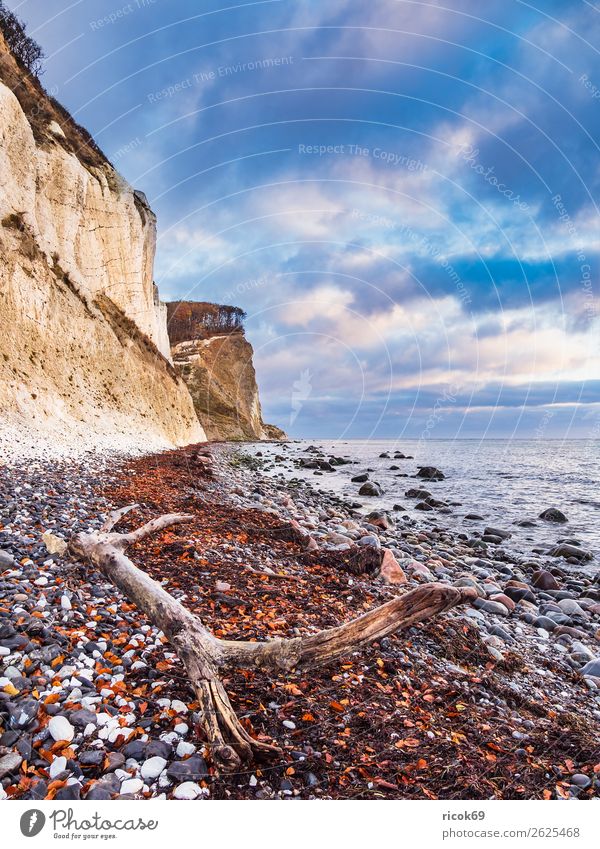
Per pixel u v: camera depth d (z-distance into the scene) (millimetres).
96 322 23750
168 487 12969
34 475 10539
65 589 4898
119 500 9938
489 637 6453
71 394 19062
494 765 3496
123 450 19344
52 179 21438
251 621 5203
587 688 5695
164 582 5836
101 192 25859
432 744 3576
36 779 2693
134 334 28953
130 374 26672
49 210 20969
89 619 4469
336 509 17594
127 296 28812
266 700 3760
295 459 38812
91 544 5047
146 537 7258
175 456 22938
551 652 6797
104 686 3512
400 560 10438
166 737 3123
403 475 30219
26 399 15562
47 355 18297
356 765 3229
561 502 20578
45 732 2990
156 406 30000
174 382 36812
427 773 3275
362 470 33188
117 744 3016
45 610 4414
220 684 3383
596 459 42719
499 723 4117
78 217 23094
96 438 18469
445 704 4242
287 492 19938
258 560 7465
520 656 6184
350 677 4297
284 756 3176
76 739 2992
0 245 16625
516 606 8664
